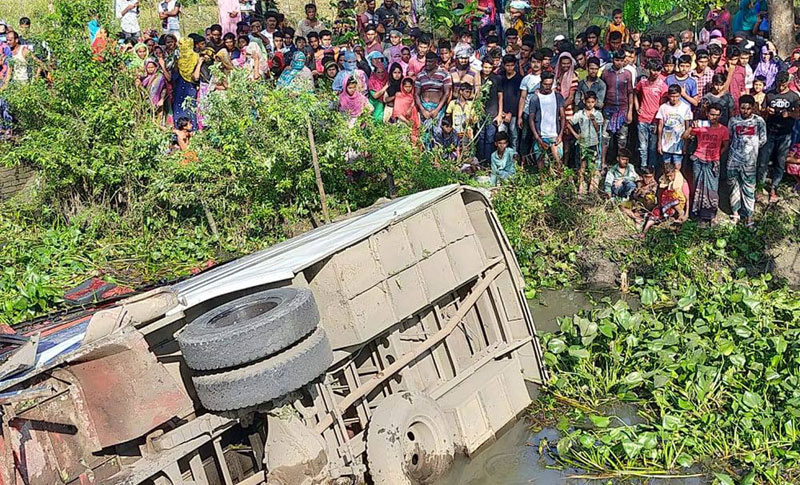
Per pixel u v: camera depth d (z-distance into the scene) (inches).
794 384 337.1
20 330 342.6
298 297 272.7
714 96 513.3
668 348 369.4
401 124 543.5
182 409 264.1
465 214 350.6
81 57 552.1
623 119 538.3
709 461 316.5
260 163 508.7
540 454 330.6
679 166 515.2
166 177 533.3
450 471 321.7
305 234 405.7
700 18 662.5
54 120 550.9
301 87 530.0
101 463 255.9
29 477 238.2
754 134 495.2
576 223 522.6
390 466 289.0
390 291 312.2
